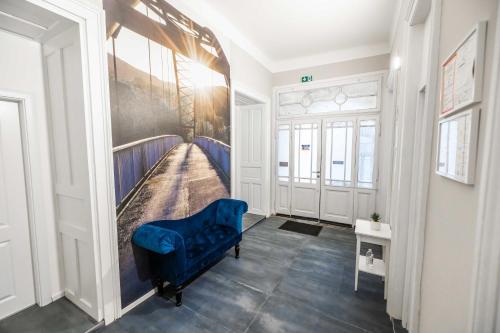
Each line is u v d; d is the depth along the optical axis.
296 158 4.40
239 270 2.53
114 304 1.79
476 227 0.70
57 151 1.84
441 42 1.11
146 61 1.98
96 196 1.65
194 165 2.60
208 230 2.66
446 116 0.99
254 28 3.12
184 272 1.95
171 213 2.31
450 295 0.92
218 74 2.93
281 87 4.35
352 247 3.13
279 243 3.26
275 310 1.90
